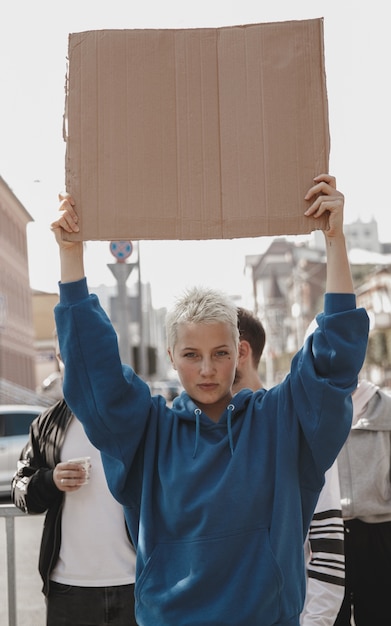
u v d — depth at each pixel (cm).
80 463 276
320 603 255
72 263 216
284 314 8800
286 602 201
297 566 206
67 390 215
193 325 211
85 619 279
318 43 212
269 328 8712
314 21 212
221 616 193
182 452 211
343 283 210
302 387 210
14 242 4756
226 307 214
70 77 215
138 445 218
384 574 306
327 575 258
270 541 201
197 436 212
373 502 302
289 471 207
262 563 198
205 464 205
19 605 575
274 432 214
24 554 789
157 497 211
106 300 1266
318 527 263
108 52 214
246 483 203
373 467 304
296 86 211
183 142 211
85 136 212
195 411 214
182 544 204
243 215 209
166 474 209
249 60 213
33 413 1323
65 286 216
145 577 204
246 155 210
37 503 282
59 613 282
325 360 208
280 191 209
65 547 283
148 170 211
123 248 1238
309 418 207
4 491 1262
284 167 209
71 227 210
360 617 315
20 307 4856
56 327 219
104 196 210
